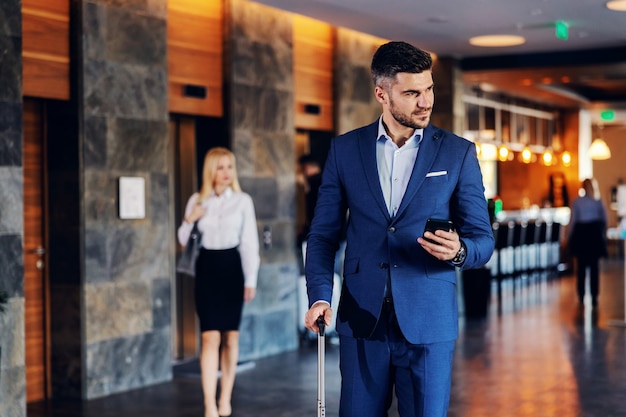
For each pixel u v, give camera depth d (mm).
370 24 9617
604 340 9320
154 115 7246
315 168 9195
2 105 5762
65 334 6742
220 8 8250
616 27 10016
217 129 8289
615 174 24203
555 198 19531
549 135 19188
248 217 5922
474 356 8414
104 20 6793
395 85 2941
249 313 8398
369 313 3043
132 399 6688
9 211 5797
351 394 3115
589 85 17438
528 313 11625
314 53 9680
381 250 3051
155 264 7270
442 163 3049
